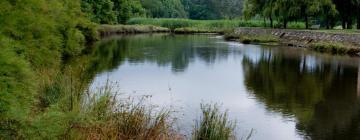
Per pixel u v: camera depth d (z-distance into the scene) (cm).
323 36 4484
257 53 3975
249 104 1784
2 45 780
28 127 682
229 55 3791
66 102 1045
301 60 3406
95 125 905
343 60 3375
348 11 5509
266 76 2570
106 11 7244
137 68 2772
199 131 1117
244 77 2525
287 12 5575
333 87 2211
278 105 1772
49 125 698
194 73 2638
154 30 8238
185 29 8162
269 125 1469
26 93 820
